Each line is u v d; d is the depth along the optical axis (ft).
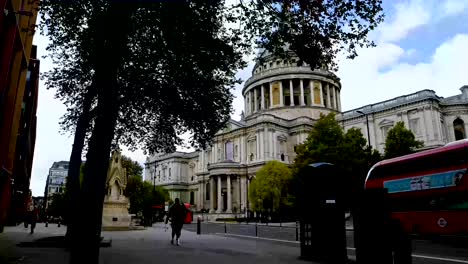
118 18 30.66
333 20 40.16
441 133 190.39
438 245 61.21
